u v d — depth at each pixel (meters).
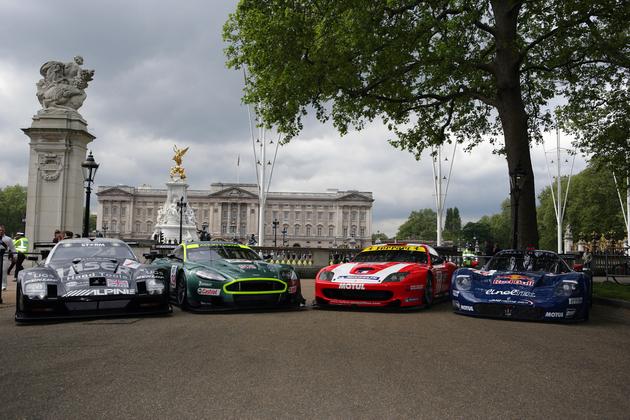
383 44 16.53
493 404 4.20
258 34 16.75
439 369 5.39
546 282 9.59
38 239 26.38
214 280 9.90
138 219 150.12
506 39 17.09
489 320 9.42
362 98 19.62
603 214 74.75
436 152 23.41
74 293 8.53
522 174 16.83
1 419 3.72
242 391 4.48
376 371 5.25
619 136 22.20
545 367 5.61
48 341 6.79
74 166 27.06
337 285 10.58
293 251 25.59
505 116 17.47
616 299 13.79
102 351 6.14
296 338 7.10
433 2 16.52
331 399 4.27
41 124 26.77
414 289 10.62
